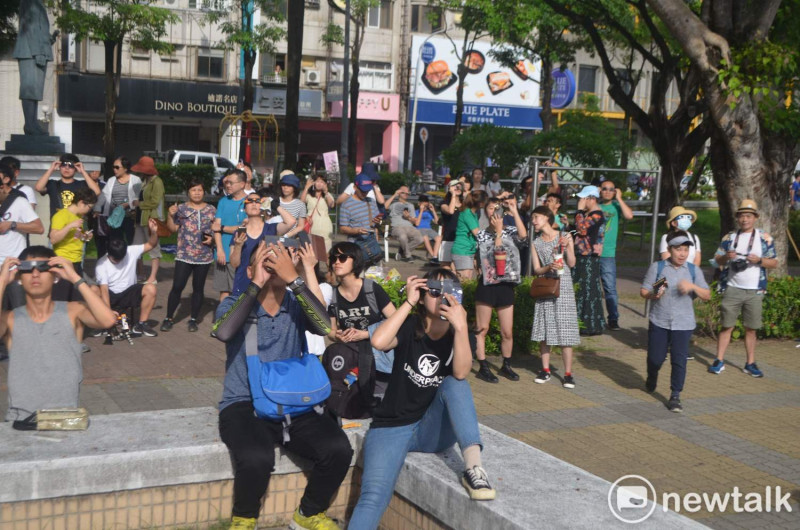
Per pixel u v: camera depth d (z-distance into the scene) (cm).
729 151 1195
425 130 4409
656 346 820
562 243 845
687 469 636
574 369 946
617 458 654
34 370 466
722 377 941
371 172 1071
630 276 1745
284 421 451
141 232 1305
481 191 1021
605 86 5284
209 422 489
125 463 427
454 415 429
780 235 1243
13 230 859
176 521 445
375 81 4778
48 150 1472
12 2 1958
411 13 4775
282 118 4541
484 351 891
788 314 1152
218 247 997
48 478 411
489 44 4909
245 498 438
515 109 5044
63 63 3978
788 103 1286
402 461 447
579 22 2127
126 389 767
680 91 2095
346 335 525
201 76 4334
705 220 2809
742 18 1148
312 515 458
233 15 4244
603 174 2781
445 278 440
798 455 679
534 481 430
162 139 4419
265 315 468
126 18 2861
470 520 405
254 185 3167
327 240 1280
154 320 1085
